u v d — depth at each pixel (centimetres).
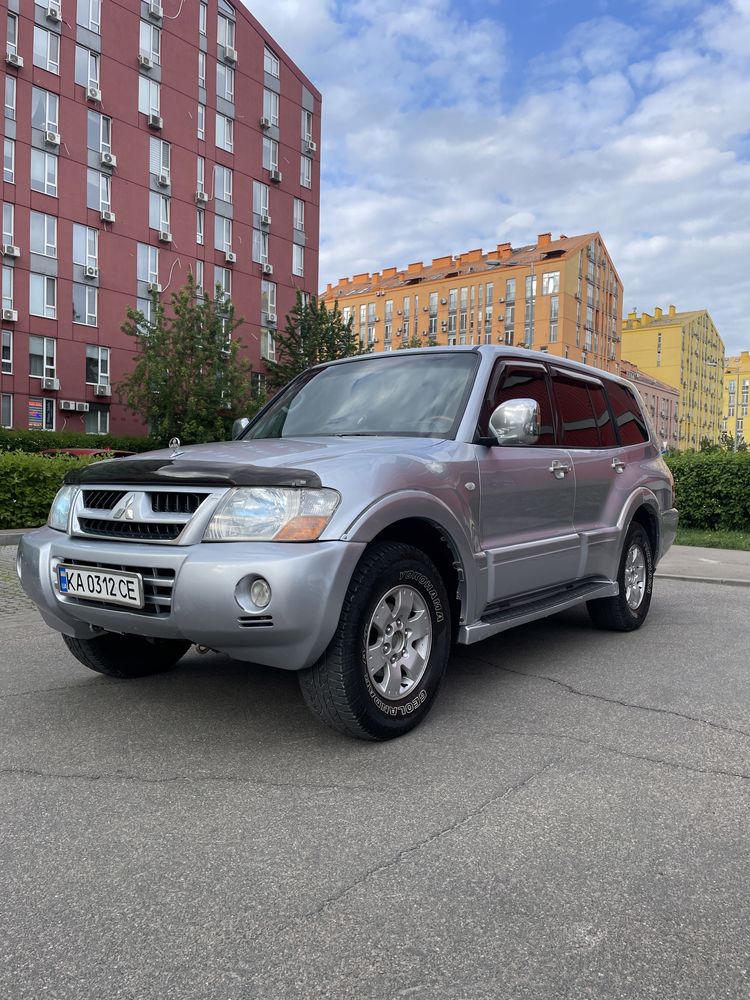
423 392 424
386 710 326
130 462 341
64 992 176
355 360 483
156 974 182
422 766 306
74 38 3250
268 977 181
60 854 238
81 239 3325
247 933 198
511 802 274
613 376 593
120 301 3478
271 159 4169
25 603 655
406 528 349
